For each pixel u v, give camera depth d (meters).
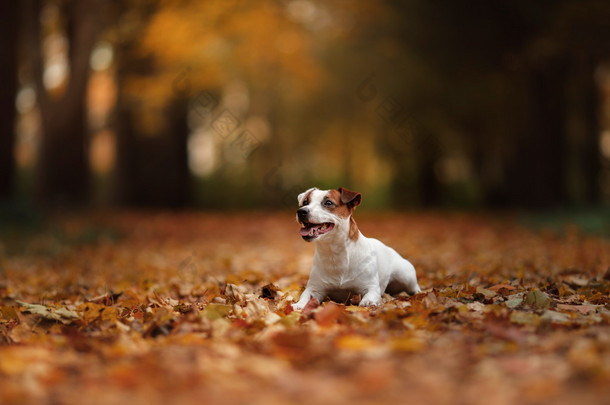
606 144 32.41
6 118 18.25
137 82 20.20
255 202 30.58
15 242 13.20
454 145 29.31
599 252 10.45
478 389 3.07
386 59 23.22
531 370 3.29
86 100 22.14
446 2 19.81
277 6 20.36
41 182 18.77
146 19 18.66
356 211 29.20
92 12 16.62
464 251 11.55
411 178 35.75
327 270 5.40
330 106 28.59
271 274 8.50
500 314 4.50
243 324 4.46
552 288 6.27
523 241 13.37
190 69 19.81
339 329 4.32
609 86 28.28
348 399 2.98
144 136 25.95
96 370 3.45
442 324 4.34
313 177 35.06
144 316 5.00
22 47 19.03
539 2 17.23
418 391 3.07
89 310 5.07
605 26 15.55
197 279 8.27
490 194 31.75
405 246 12.65
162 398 3.00
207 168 35.53
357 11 21.89
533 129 21.28
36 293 7.58
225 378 3.26
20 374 3.39
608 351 3.52
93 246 13.62
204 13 18.48
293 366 3.50
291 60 21.81
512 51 19.66
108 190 33.41
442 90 23.09
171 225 18.70
